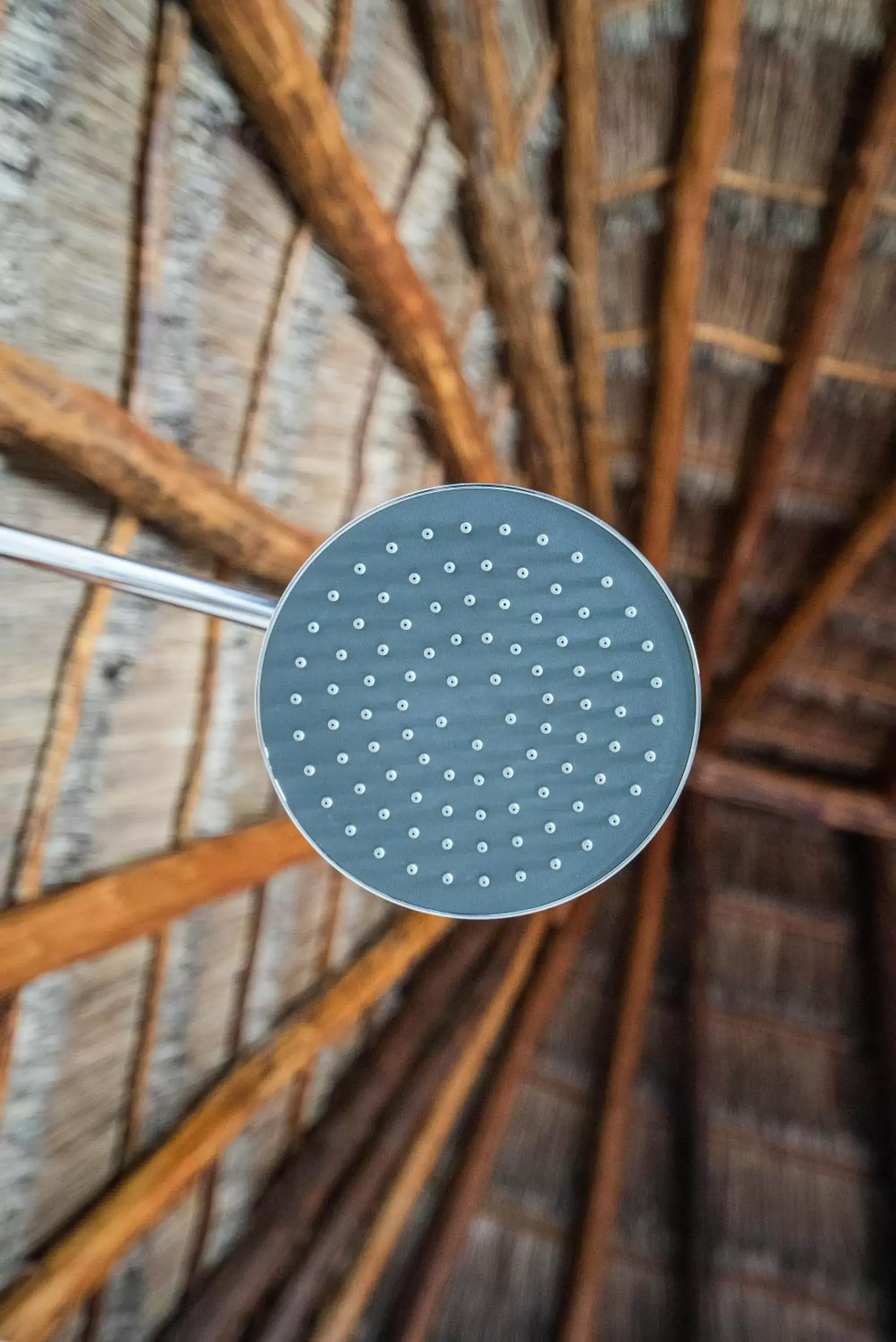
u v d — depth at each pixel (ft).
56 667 3.29
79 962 3.52
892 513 5.39
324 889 4.94
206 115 3.04
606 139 4.39
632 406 5.52
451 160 3.92
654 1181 6.26
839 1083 6.39
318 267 3.64
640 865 6.88
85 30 2.69
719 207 4.61
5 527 1.65
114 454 2.94
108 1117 4.05
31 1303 3.60
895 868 6.72
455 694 1.65
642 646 1.65
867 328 4.92
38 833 3.34
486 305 4.54
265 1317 4.93
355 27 3.31
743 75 4.16
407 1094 5.57
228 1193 4.81
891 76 3.90
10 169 2.69
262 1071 4.58
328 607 1.62
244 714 4.09
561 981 6.46
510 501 1.63
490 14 3.44
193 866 3.80
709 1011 6.51
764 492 5.50
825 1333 5.82
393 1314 5.62
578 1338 5.54
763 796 6.89
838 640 6.41
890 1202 6.03
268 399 3.71
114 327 3.10
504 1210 6.05
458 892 1.68
